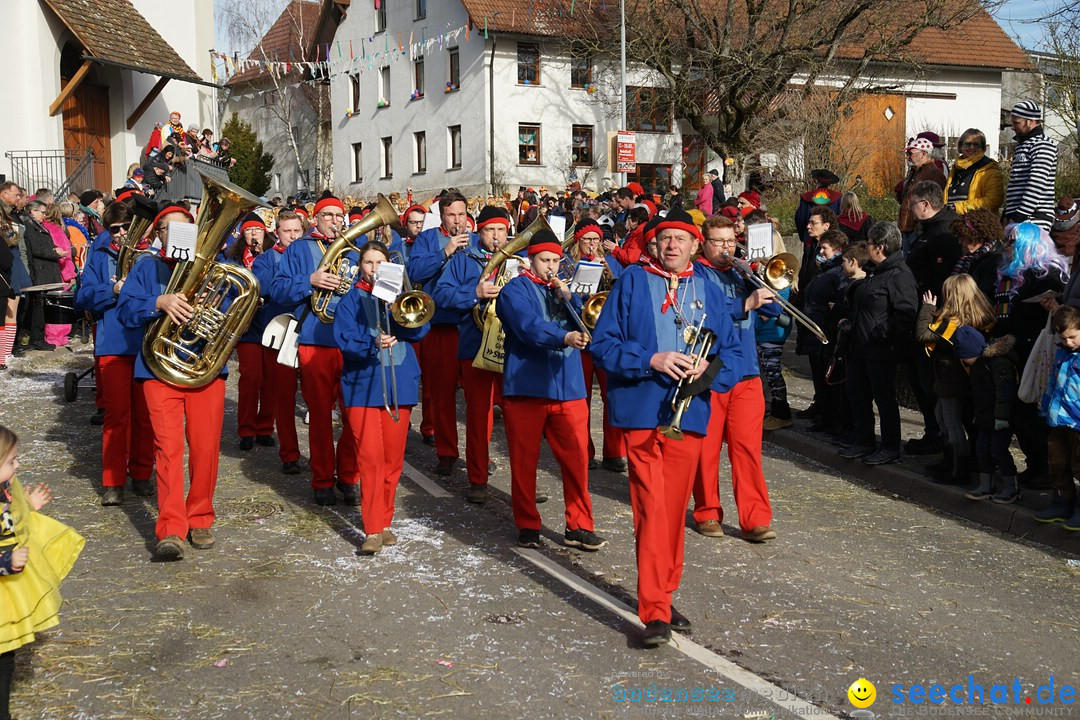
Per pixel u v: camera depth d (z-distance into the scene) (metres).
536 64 33.16
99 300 7.19
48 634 5.03
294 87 44.97
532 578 5.88
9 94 20.27
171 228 5.79
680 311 5.04
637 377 4.88
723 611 5.40
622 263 9.38
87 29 21.00
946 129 32.84
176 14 24.89
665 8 25.75
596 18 26.59
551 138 33.41
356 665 4.70
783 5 25.34
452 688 4.48
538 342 6.03
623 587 5.77
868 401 8.23
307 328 7.24
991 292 7.27
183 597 5.52
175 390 6.06
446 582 5.79
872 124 32.19
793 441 9.18
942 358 7.35
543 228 6.24
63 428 9.83
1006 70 34.91
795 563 6.21
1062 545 6.54
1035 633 5.19
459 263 7.77
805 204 11.15
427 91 35.31
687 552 6.40
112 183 23.17
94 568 5.97
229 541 6.48
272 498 7.50
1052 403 6.32
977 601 5.62
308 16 46.34
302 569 5.97
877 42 25.59
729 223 6.45
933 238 8.48
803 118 23.64
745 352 6.59
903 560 6.30
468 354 7.34
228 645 4.91
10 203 13.57
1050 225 8.98
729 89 24.77
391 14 36.84
